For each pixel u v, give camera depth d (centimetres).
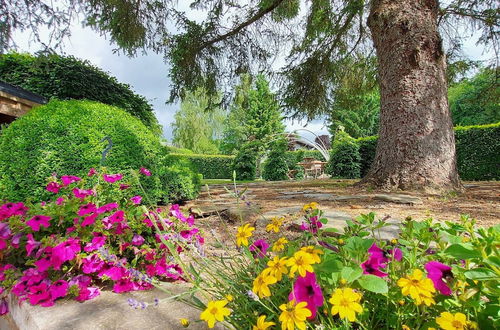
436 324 67
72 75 694
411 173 384
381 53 429
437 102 392
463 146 825
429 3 412
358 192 397
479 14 614
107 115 334
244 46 716
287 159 1373
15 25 376
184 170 416
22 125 290
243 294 86
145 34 607
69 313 109
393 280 77
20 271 141
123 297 123
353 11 596
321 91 812
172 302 117
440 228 90
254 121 2391
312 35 717
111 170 300
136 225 145
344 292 64
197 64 707
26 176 277
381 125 428
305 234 103
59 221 147
